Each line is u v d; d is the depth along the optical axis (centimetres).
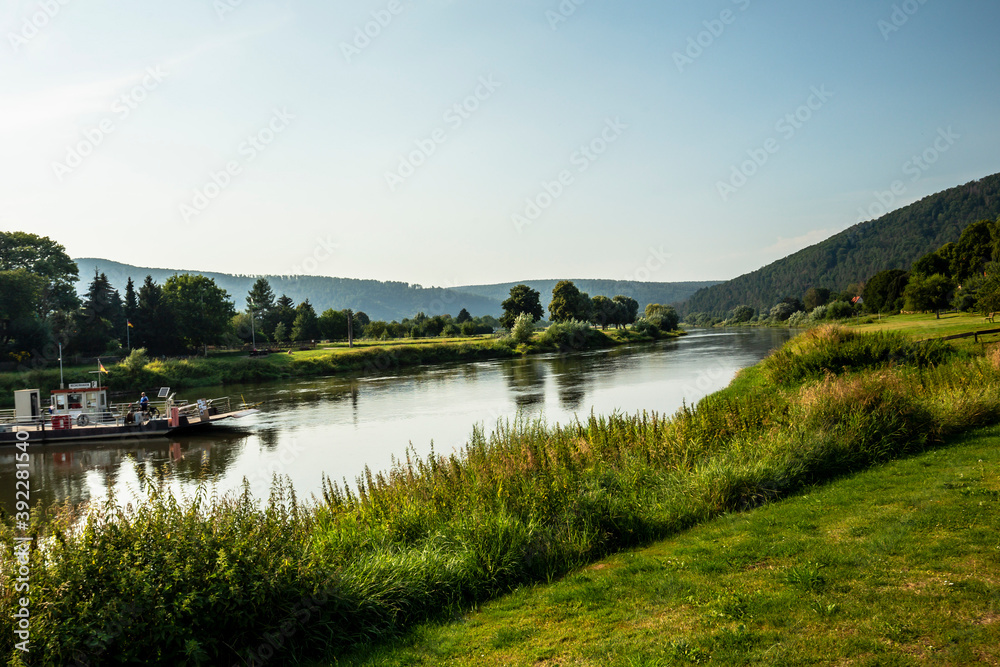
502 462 1268
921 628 557
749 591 689
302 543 821
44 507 2061
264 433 3353
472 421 3309
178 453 2945
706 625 625
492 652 646
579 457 1360
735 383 3431
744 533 918
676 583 750
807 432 1324
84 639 593
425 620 772
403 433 3092
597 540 955
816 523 905
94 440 3375
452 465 1307
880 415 1383
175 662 628
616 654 593
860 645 543
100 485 2381
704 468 1201
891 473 1138
